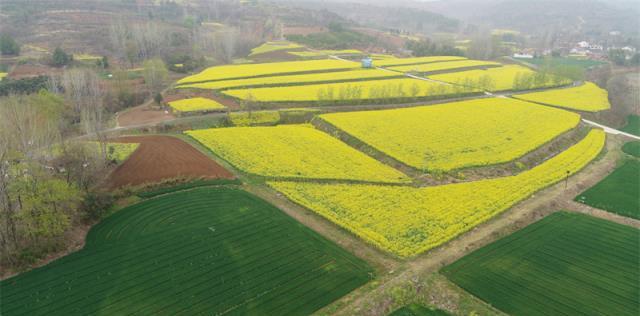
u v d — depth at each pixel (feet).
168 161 224.53
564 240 161.38
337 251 151.23
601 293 132.77
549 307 126.21
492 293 131.23
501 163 230.27
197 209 179.42
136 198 187.83
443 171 216.95
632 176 225.56
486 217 171.63
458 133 272.51
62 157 185.06
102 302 125.39
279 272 139.74
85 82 302.45
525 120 304.50
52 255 147.23
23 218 144.36
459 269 141.79
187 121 290.15
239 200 187.73
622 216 182.09
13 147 159.94
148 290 130.72
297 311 122.83
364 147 249.75
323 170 216.54
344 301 126.62
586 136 287.48
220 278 136.46
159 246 153.28
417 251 149.07
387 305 126.31
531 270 142.61
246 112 308.60
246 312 122.11
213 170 215.51
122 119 297.53
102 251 150.00
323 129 284.20
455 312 124.57
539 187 201.87
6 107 189.06
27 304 123.95
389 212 175.73
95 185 186.50
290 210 180.04
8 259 139.54
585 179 218.38
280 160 228.22
